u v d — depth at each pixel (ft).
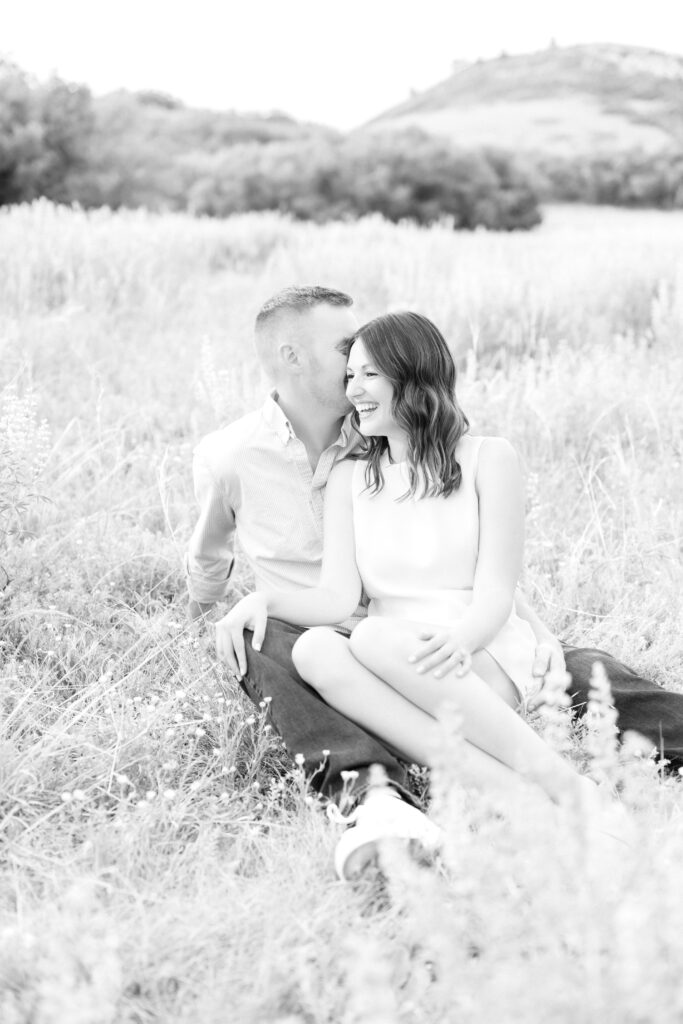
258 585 10.14
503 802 6.54
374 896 6.63
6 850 7.18
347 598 9.13
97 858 6.78
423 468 8.91
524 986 4.66
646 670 10.20
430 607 8.74
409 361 8.84
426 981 5.46
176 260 32.24
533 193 119.34
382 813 6.77
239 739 8.63
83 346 20.22
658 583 11.79
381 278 28.73
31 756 7.95
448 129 264.52
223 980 5.67
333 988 5.60
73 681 9.71
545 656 8.73
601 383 17.35
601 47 310.24
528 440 16.02
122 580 11.82
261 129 182.29
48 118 108.06
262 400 16.44
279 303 9.39
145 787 8.12
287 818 7.64
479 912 5.56
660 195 153.69
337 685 7.94
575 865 5.49
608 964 5.09
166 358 20.59
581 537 12.67
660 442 15.35
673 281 25.35
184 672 9.66
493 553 8.79
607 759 6.35
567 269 26.76
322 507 9.78
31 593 10.78
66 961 5.36
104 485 13.80
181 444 15.89
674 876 5.75
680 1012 4.79
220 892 6.61
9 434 11.59
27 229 32.58
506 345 21.80
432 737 7.74
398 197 114.83
